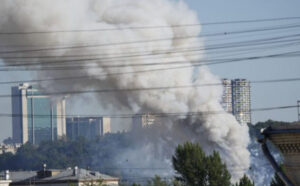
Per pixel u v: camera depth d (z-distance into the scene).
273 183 117.94
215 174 116.25
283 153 51.03
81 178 172.38
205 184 117.00
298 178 50.41
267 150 51.56
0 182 171.75
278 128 51.09
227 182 117.62
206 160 117.12
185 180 118.19
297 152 50.41
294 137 50.25
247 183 116.50
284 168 51.19
